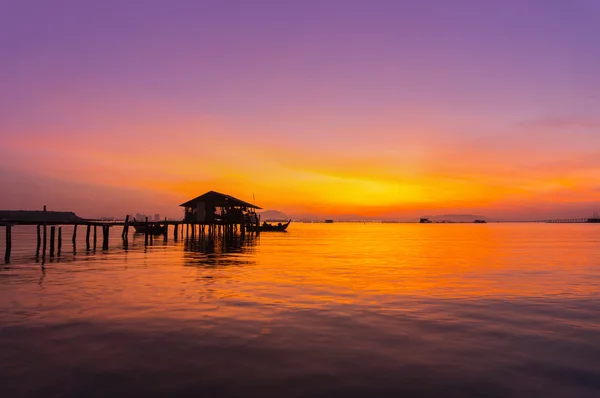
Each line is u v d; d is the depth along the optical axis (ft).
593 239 237.66
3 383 24.53
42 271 73.00
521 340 33.37
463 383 24.97
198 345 31.50
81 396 22.93
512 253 127.44
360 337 33.81
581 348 31.45
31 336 33.50
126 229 166.81
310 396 23.09
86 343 31.81
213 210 198.18
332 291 54.70
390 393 23.57
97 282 60.85
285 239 220.64
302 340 32.94
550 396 23.34
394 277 69.00
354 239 235.20
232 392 23.53
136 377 25.49
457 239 241.35
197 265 84.23
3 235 227.20
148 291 53.57
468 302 48.08
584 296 52.49
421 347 31.40
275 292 53.57
